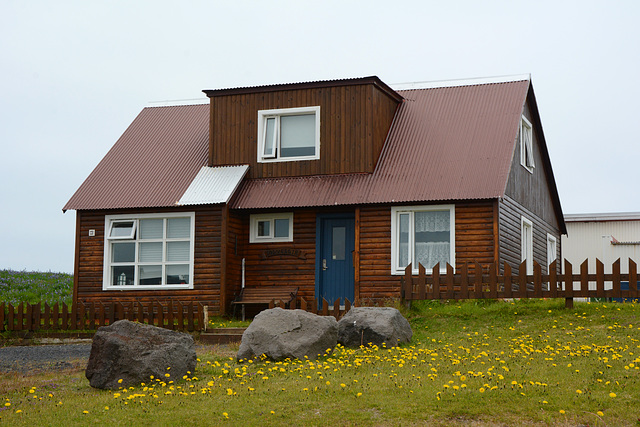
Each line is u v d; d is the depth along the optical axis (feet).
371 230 72.18
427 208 70.79
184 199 74.84
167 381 42.70
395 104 82.07
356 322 53.11
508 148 72.95
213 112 80.59
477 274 63.72
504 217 71.26
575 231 115.44
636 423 33.24
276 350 48.06
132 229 77.10
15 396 40.83
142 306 71.31
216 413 35.70
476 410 35.12
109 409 36.99
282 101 78.43
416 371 43.11
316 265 74.49
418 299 64.95
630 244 103.86
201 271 74.33
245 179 78.28
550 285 62.34
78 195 79.41
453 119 78.38
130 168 81.97
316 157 76.59
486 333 56.65
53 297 102.17
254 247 76.54
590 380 39.63
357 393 38.11
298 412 35.68
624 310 60.03
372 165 75.00
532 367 43.06
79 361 53.62
